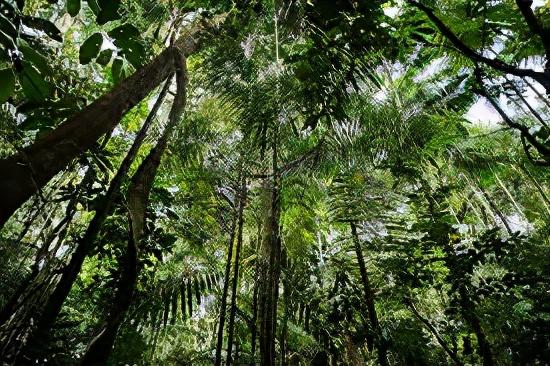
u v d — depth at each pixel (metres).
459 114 4.36
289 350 3.97
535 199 5.72
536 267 3.37
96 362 1.65
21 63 1.55
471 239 4.01
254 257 3.53
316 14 2.50
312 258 3.67
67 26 3.15
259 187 3.33
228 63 2.76
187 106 3.11
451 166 4.71
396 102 3.35
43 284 2.23
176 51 2.48
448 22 3.06
